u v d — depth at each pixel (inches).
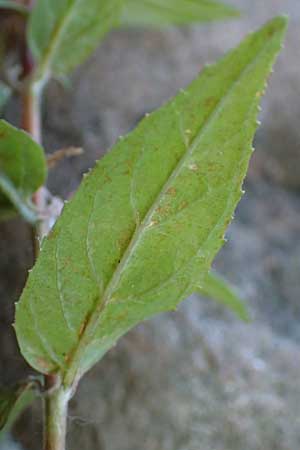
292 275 9.1
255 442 7.9
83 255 4.8
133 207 4.8
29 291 4.9
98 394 8.1
